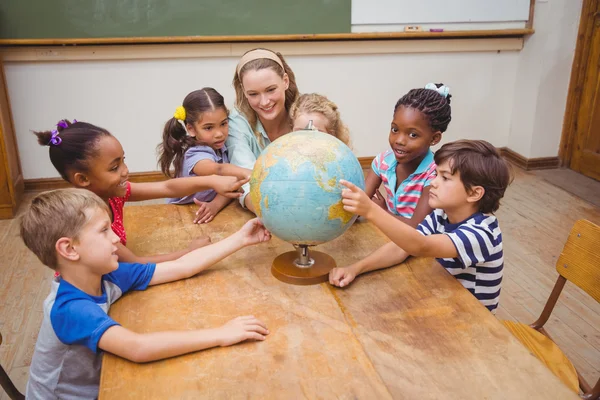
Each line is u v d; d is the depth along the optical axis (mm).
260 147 1987
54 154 1272
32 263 2742
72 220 1008
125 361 957
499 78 4230
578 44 3896
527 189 3797
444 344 995
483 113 4328
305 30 3734
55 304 1026
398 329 1041
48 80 3533
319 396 870
